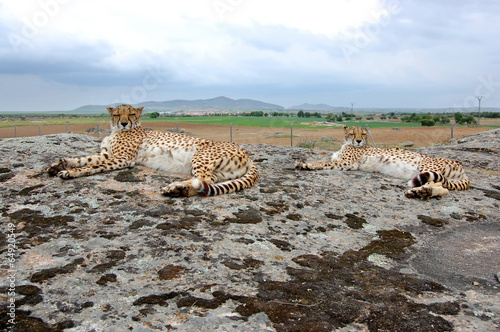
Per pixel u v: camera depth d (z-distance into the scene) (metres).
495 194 6.07
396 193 5.71
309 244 3.70
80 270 2.73
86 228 3.51
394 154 6.96
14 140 6.81
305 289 2.72
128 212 3.97
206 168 4.96
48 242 3.17
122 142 5.73
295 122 43.97
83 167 5.08
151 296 2.46
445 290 2.92
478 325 2.35
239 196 4.86
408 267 3.41
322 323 2.29
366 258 3.51
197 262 3.01
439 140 21.55
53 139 7.11
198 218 3.96
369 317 2.40
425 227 4.52
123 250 3.10
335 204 5.00
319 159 8.21
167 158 5.66
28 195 4.27
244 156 5.48
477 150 11.42
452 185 5.99
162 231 3.54
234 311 2.35
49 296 2.38
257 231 3.83
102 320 2.18
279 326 2.23
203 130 29.67
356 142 7.49
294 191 5.35
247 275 2.88
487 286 3.05
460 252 3.82
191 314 2.29
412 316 2.44
